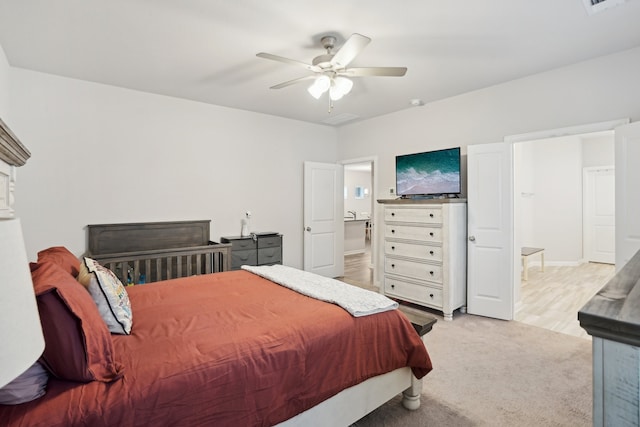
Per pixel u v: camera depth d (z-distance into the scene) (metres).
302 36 2.65
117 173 3.83
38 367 1.10
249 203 4.87
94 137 3.68
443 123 4.27
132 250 3.88
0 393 1.01
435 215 3.78
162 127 4.12
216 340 1.50
